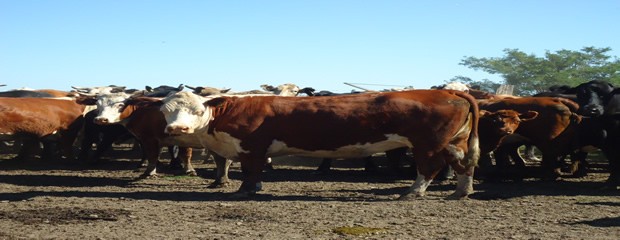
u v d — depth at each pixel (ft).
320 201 38.73
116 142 65.41
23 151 64.69
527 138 50.19
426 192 43.29
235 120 40.16
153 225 30.27
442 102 38.40
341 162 67.26
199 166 62.03
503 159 55.21
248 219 31.91
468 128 39.17
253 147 40.11
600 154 72.02
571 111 47.55
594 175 54.54
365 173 57.21
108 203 37.45
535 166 60.54
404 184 48.83
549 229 29.27
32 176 52.80
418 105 38.45
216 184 46.42
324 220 31.65
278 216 32.76
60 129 61.16
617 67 169.68
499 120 44.37
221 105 40.81
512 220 31.65
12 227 29.55
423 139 38.45
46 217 32.19
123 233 28.32
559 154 48.91
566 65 175.73
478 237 27.61
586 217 32.48
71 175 53.98
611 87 47.62
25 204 36.96
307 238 27.48
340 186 47.26
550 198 39.63
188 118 40.04
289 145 40.16
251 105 40.52
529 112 44.55
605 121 44.11
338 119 39.06
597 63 175.11
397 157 56.34
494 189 44.73
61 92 81.51
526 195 41.22
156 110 49.29
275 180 51.49
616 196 40.88
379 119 38.68
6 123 57.11
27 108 58.29
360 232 28.58
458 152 38.86
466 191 39.14
